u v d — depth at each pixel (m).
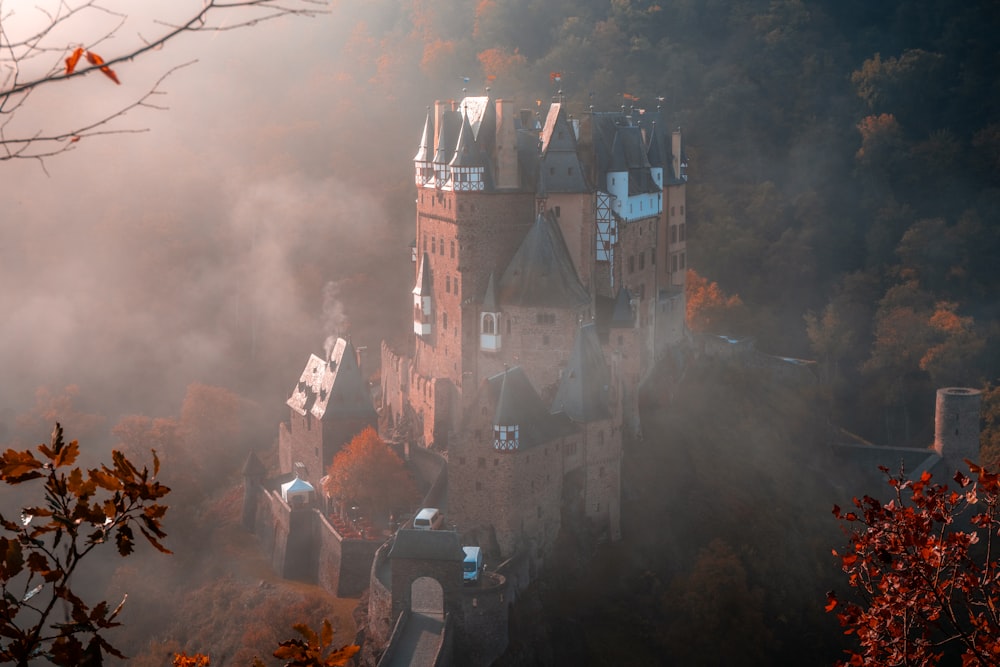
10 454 21.81
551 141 138.12
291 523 129.88
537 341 132.25
